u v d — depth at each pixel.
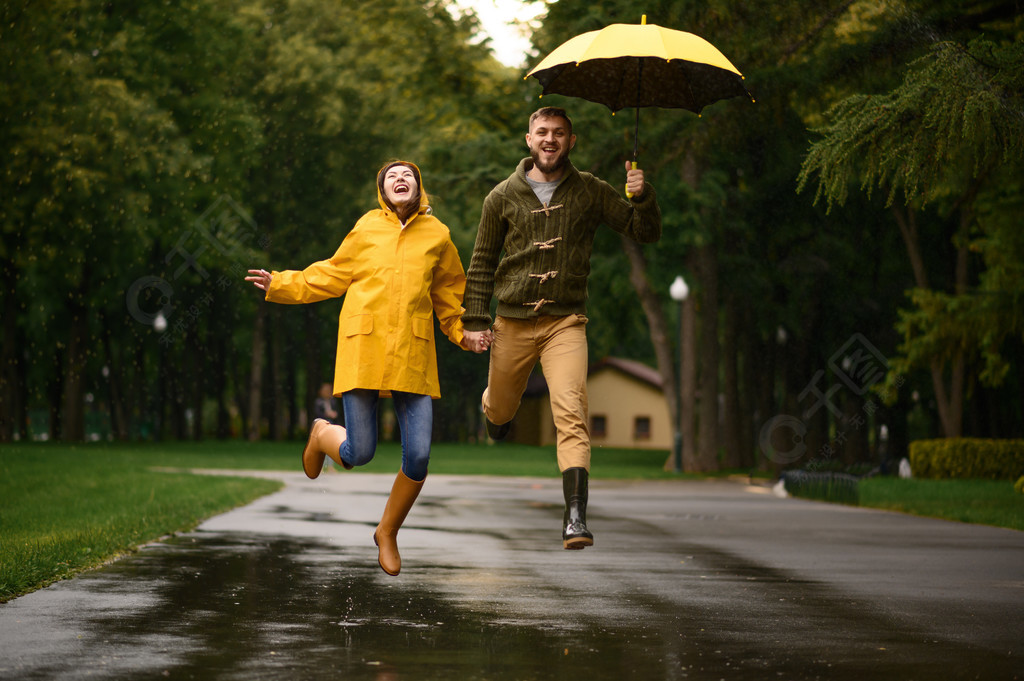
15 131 31.70
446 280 7.94
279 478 29.91
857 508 21.36
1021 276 31.81
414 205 7.78
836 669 6.70
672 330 63.28
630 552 12.86
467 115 33.47
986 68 13.20
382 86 40.44
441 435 78.06
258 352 62.00
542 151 7.49
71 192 35.66
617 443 91.12
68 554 11.02
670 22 16.88
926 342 34.09
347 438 7.86
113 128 34.16
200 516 16.30
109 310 56.56
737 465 47.97
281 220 50.50
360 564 11.19
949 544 14.12
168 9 41.22
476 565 11.33
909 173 13.54
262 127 45.66
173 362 67.00
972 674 6.58
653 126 18.97
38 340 54.62
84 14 37.03
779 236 41.78
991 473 33.28
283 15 48.28
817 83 17.08
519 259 7.55
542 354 7.62
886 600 9.37
